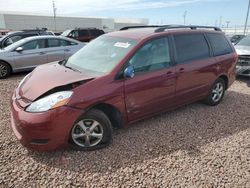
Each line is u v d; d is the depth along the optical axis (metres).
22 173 3.13
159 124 4.58
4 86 7.20
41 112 3.18
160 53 4.26
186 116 4.99
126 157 3.52
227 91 6.91
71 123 3.33
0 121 4.55
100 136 3.68
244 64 7.97
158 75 4.14
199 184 3.01
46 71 4.02
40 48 9.02
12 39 13.01
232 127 4.56
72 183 2.99
